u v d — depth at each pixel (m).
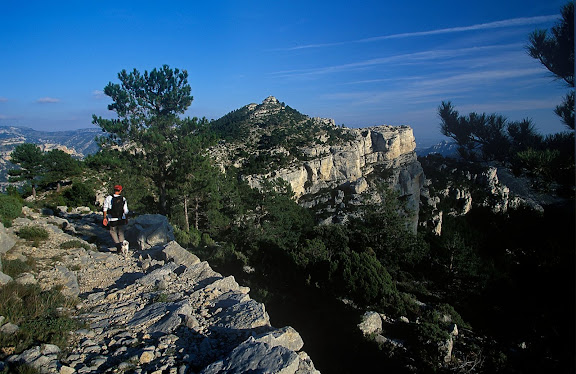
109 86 31.55
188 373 4.81
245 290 8.73
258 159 88.75
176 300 7.51
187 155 28.14
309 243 29.39
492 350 20.67
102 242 14.02
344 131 115.00
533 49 10.41
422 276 42.28
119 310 6.90
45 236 11.70
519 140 12.37
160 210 31.62
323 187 95.62
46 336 5.36
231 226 38.00
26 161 48.22
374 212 50.47
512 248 56.38
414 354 18.30
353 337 18.48
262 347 4.87
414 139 119.88
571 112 9.93
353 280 24.05
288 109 139.25
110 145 28.19
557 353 19.67
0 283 6.86
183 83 37.25
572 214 20.06
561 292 22.25
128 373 4.68
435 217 90.62
